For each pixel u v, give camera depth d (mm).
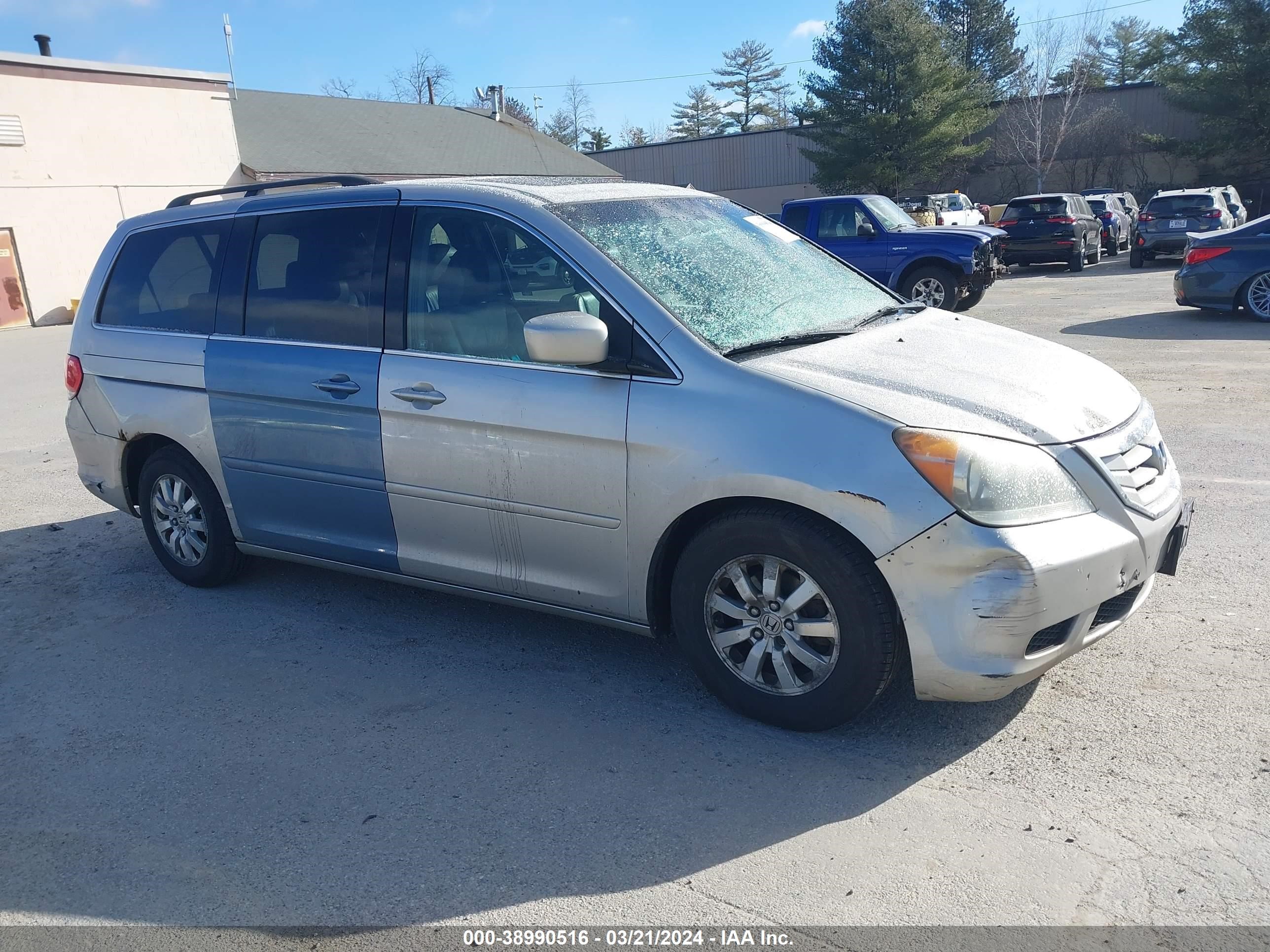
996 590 2988
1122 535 3205
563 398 3600
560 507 3684
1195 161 41594
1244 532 5082
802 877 2723
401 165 31766
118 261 5195
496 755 3422
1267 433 6902
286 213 4520
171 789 3309
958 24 65000
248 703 3885
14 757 3555
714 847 2871
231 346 4570
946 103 42531
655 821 3008
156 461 5035
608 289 3609
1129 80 76125
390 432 4051
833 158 43938
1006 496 3033
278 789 3277
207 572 5016
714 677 3566
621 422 3475
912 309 4469
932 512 3008
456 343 3932
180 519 5059
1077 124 45625
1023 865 2721
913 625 3080
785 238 4621
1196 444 6734
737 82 96312
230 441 4621
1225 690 3555
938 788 3094
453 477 3922
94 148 24844
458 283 3953
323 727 3674
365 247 4227
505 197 3939
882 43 41812
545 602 3889
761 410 3256
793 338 3691
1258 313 11859
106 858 2959
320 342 4301
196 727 3719
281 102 33344
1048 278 21359
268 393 4406
